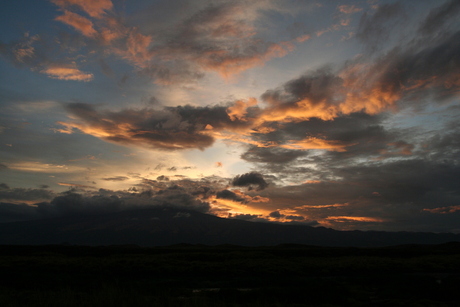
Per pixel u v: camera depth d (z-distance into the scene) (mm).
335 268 37656
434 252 68562
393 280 26141
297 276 32688
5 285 22469
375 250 70625
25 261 38906
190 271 33594
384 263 41500
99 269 33719
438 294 20234
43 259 42844
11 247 65938
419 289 21344
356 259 48969
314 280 27734
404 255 64250
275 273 33562
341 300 18328
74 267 34500
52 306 12242
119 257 49969
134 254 58219
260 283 26500
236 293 19938
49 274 30094
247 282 26969
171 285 25297
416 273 35531
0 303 13062
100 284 22562
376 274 34594
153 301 13469
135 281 27109
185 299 14719
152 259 43312
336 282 25953
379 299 19375
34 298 13727
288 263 40969
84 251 62000
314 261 45406
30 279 25016
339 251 67750
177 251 72688
